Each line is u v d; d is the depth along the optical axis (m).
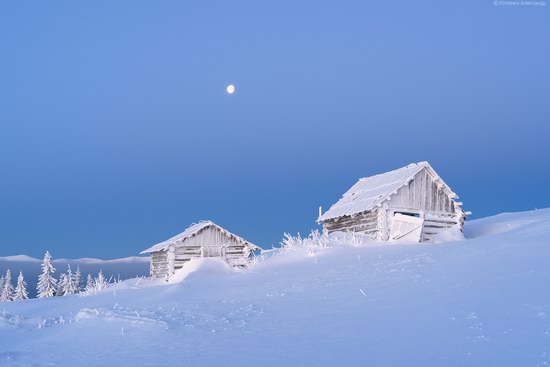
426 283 13.05
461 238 30.69
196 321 12.89
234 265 39.16
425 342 7.89
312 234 29.78
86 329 13.44
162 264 39.31
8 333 14.23
